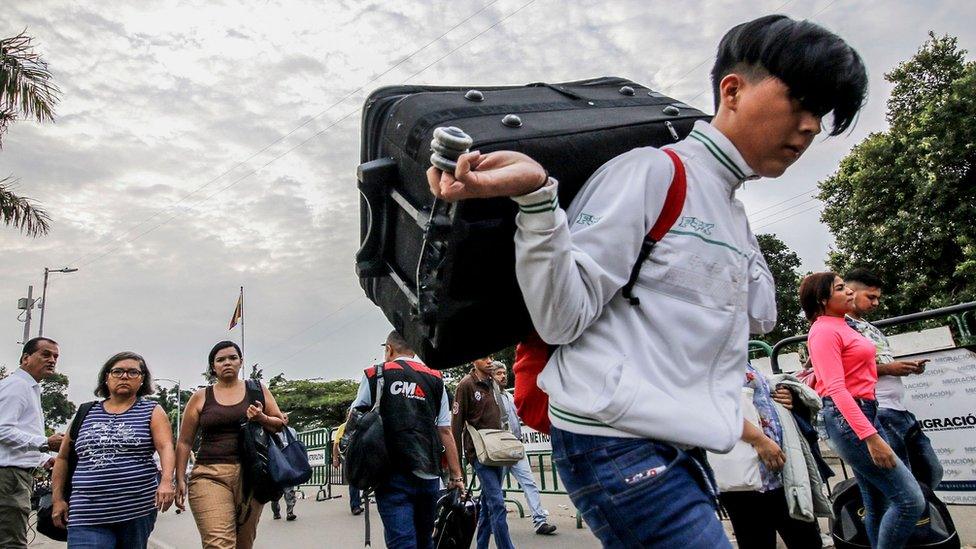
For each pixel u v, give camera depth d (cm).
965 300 1884
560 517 816
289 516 1028
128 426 439
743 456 341
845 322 386
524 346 157
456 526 486
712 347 138
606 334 136
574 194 151
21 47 1088
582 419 134
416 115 149
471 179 111
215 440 448
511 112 154
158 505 430
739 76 148
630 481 129
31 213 1128
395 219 158
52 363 551
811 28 143
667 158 142
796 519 341
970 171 2031
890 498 334
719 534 129
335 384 5506
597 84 204
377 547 733
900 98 2284
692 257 138
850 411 337
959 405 509
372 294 184
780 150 146
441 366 153
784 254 3694
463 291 138
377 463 416
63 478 453
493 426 606
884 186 2147
